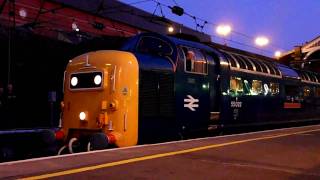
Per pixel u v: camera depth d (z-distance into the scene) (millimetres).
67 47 18688
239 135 12016
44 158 6988
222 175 6262
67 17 30141
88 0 32750
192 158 7617
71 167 6363
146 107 10664
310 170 6867
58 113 19359
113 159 7199
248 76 16250
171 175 6137
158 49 11844
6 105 17578
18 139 12305
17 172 5840
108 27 35031
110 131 10195
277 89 19156
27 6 26453
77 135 11039
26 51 17797
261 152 8695
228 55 15359
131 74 10297
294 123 22391
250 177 6184
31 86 18562
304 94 22828
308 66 37594
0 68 17469
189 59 12492
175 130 11805
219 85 14094
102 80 10430
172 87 11711
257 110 16984
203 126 13156
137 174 6094
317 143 10641
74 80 11109
